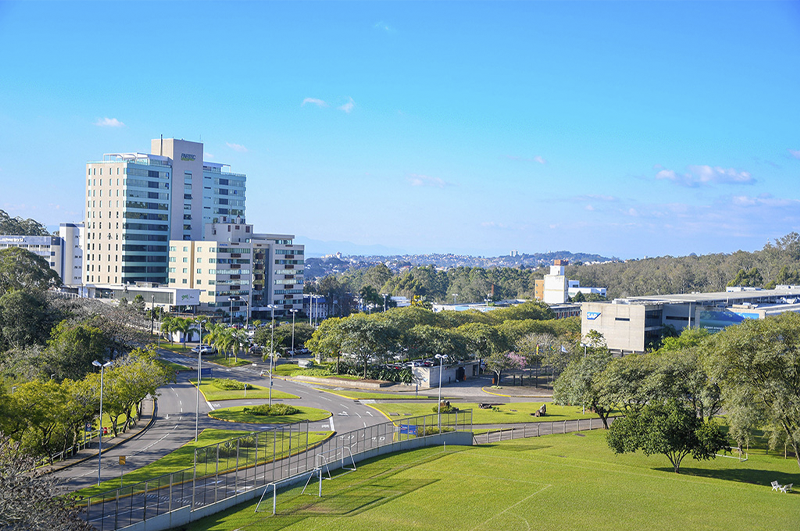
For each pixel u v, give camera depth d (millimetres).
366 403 106188
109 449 71875
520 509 50219
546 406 107125
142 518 46000
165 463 65375
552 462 66188
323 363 142250
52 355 97812
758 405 63281
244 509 50719
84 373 97812
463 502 52000
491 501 52250
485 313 191125
